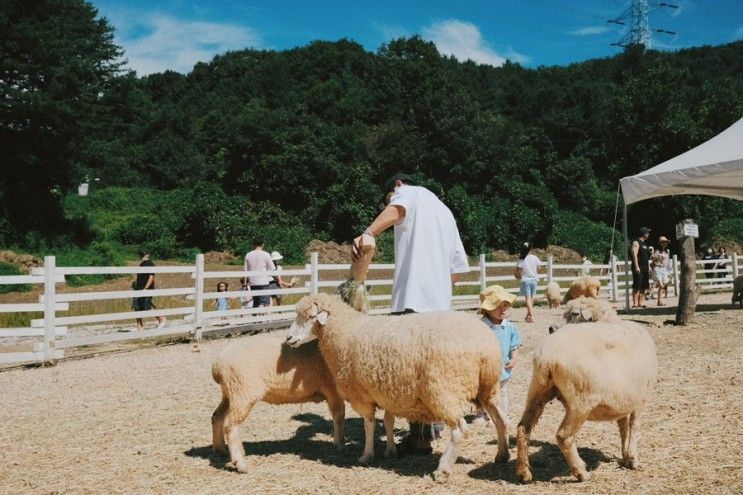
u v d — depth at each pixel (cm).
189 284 2625
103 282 2762
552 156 7388
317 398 534
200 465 505
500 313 595
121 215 4862
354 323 490
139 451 548
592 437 543
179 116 7812
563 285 2491
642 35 8388
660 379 771
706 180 1521
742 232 5006
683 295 1318
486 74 10488
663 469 451
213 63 10450
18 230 3603
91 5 4381
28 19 3675
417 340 447
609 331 433
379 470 475
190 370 945
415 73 7375
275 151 5488
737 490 404
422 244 527
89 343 1079
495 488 425
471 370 441
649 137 4609
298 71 9281
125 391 805
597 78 10175
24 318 1527
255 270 1421
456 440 442
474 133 6131
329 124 6869
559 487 423
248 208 4638
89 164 4162
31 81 3666
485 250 4925
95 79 4116
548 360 421
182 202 4756
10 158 3666
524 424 435
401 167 5809
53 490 455
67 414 689
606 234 5241
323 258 3969
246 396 495
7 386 849
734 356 911
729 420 571
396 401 461
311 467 490
